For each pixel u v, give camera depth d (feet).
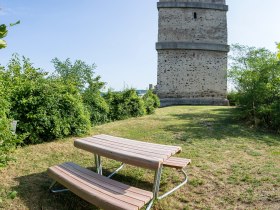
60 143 19.12
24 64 23.63
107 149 11.09
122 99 34.65
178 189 12.12
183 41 75.31
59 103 20.40
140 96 41.60
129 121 31.96
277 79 27.63
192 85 74.49
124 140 13.30
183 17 75.61
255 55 31.04
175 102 73.31
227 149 19.10
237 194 11.62
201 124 29.94
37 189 11.53
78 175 10.27
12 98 18.13
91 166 14.93
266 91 28.09
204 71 74.95
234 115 36.24
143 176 13.69
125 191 8.82
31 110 18.61
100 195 8.41
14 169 13.56
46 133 19.43
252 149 19.22
